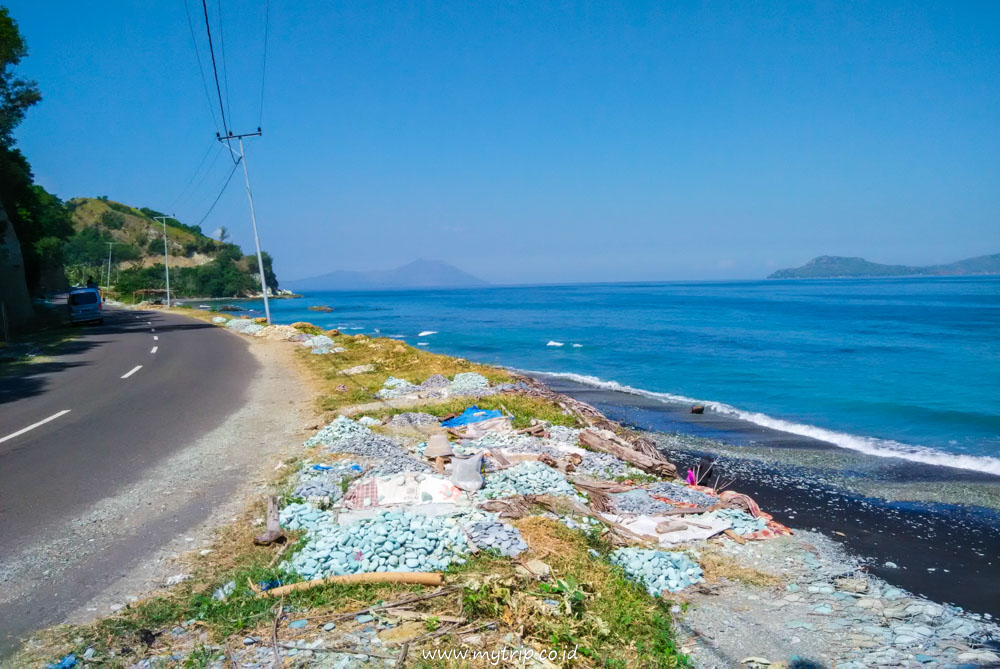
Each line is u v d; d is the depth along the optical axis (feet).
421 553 22.06
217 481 31.22
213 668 15.83
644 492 33.22
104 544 23.48
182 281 545.85
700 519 30.42
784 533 30.45
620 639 18.28
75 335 118.93
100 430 42.09
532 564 22.00
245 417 47.11
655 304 367.04
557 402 56.80
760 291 601.21
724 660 18.51
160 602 18.90
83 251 551.59
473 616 18.51
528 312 313.94
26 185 170.91
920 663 19.13
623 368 107.14
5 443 38.52
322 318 287.07
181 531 24.76
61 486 30.25
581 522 28.12
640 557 24.59
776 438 57.57
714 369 103.60
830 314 239.50
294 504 26.71
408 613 18.58
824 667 18.58
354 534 23.12
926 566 29.09
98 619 18.19
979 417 65.57
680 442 55.83
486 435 43.45
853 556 29.96
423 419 46.91
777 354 120.98
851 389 83.05
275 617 18.24
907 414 67.72
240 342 106.11
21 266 142.10
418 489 29.25
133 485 30.45
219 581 20.44
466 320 258.98
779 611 22.20
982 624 22.57
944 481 44.06
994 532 34.01
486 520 25.05
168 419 45.88
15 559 22.15
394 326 226.17
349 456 35.73
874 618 22.24
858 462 49.26
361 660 16.14
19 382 63.00
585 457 39.86
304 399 55.06
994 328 167.73
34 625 17.84
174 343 104.27
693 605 22.06
